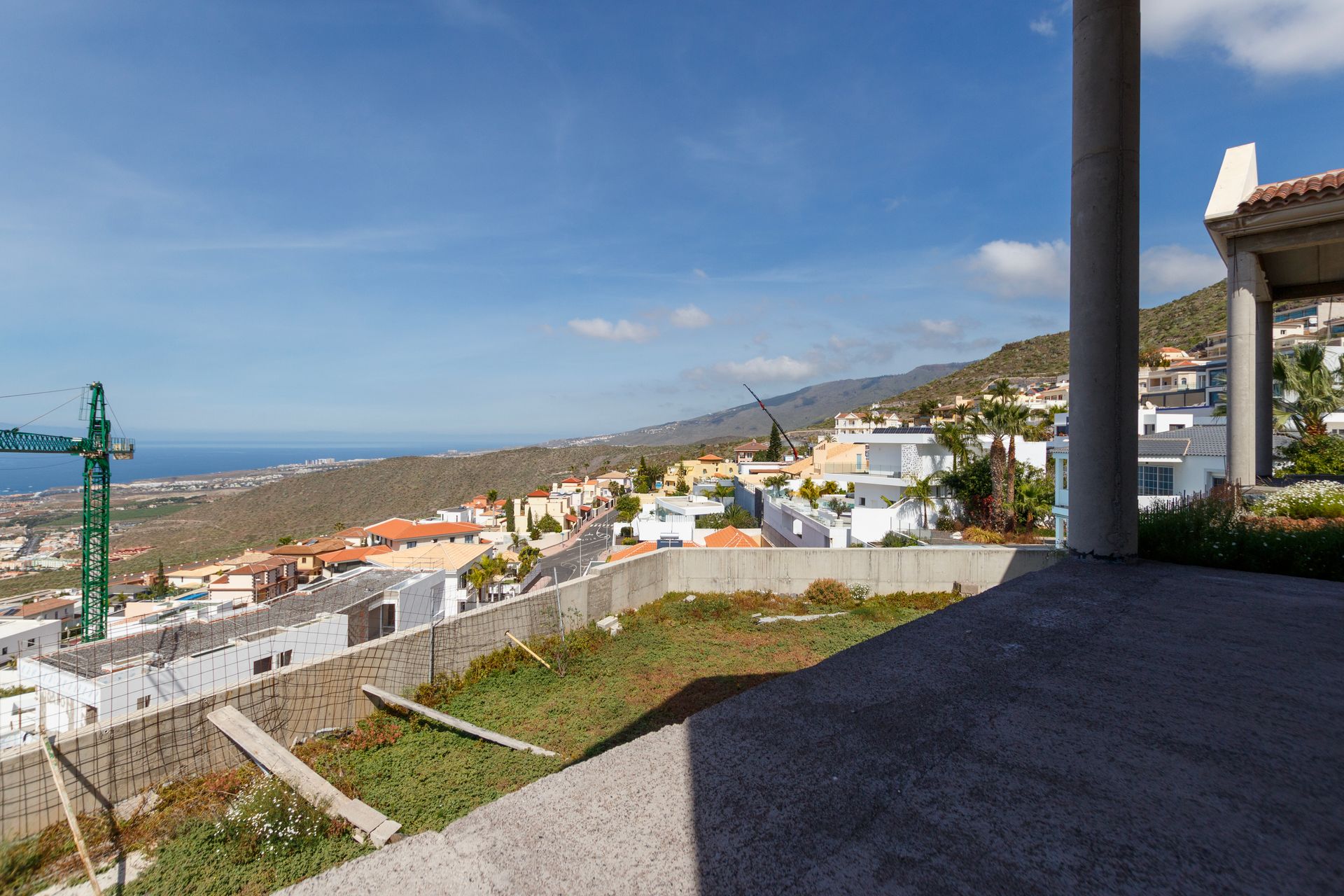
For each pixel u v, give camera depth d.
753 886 1.28
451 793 5.26
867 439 35.12
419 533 64.62
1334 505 7.23
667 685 7.64
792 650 8.73
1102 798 1.59
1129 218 4.57
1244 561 4.68
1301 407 17.25
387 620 17.91
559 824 1.53
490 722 6.83
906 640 2.88
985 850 1.39
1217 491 8.86
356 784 5.40
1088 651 2.73
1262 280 11.28
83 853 4.22
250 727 5.77
